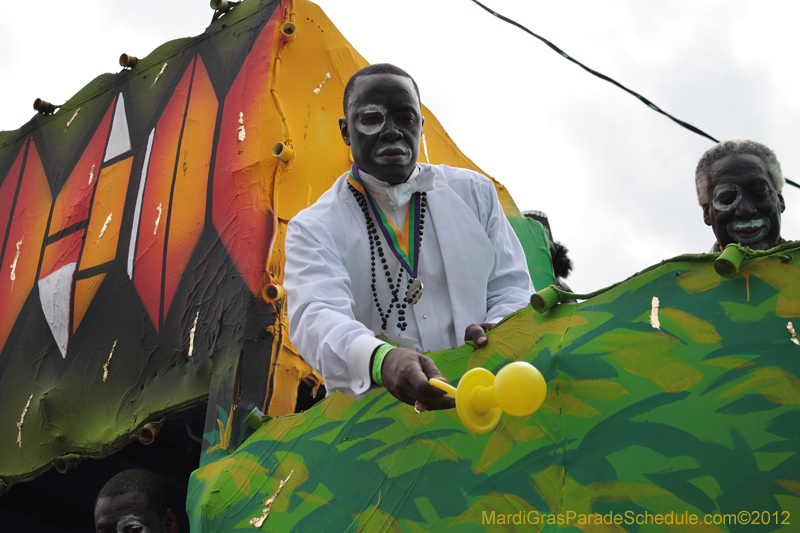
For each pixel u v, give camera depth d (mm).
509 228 2957
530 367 1388
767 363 1675
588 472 1842
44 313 4984
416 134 2715
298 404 4449
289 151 3973
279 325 3594
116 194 4855
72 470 5680
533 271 5527
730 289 1770
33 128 5965
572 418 1926
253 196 3926
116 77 5398
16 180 5836
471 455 2111
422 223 2723
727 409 1689
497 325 2215
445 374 2254
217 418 3438
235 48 4488
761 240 2850
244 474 2639
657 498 1717
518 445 2018
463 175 2945
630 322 1901
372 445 2350
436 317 2635
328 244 2584
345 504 2312
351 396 2326
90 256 4820
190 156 4402
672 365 1802
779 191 2963
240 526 2514
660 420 1772
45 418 4590
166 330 4055
